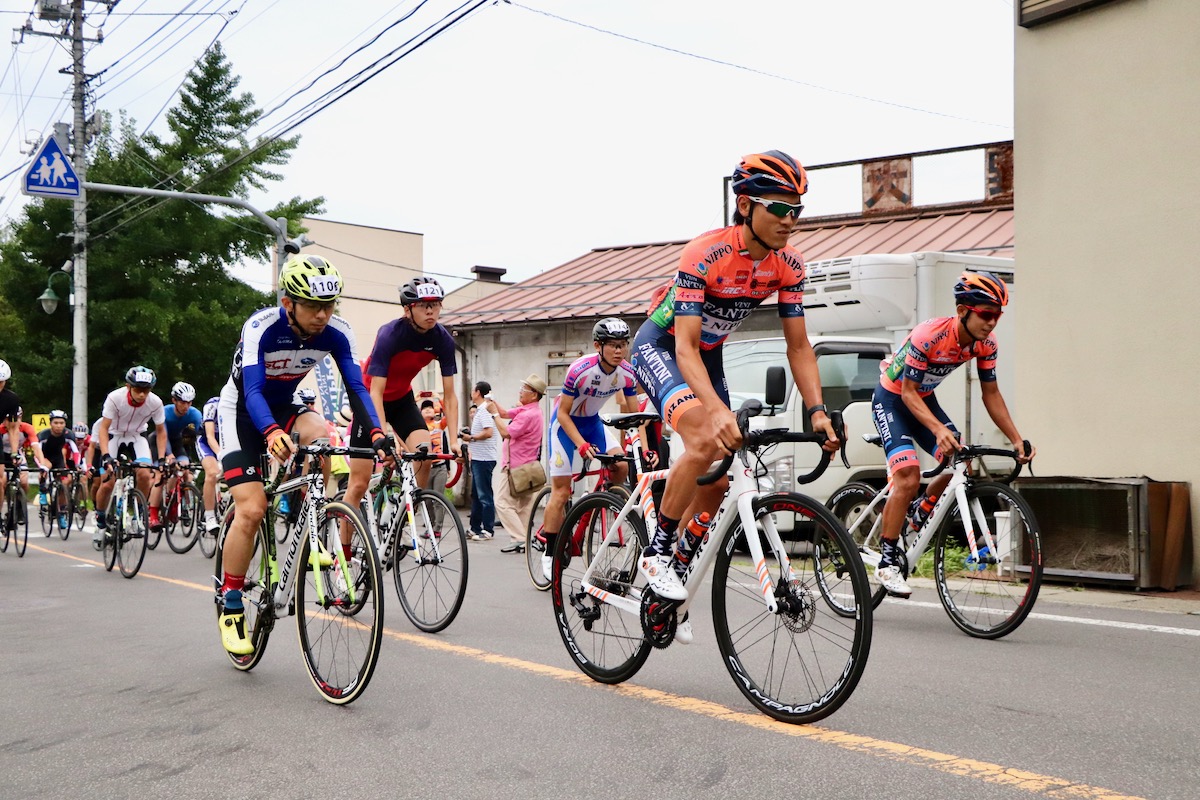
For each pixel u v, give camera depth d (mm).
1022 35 8141
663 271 17422
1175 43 7172
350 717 3898
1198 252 7043
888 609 6309
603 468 6816
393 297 33688
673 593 3871
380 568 3875
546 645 5227
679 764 3232
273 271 28922
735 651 3842
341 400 15500
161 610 6781
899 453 5770
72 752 3574
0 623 6469
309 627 4270
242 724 3848
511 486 9945
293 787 3133
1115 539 7012
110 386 25406
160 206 24547
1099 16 7629
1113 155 7535
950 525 5699
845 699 3410
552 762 3293
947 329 5637
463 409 17531
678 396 3828
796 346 3916
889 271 9570
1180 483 6984
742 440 3451
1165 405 7215
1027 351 8086
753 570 3701
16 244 25484
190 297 25516
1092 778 3053
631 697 4102
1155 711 3828
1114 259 7523
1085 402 7691
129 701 4273
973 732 3543
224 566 4711
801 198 3645
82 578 8820
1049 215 7945
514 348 16922
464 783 3119
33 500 22062
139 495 8719
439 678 4508
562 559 4676
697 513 3986
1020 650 5000
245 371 4477
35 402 25250
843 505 6371
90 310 24188
